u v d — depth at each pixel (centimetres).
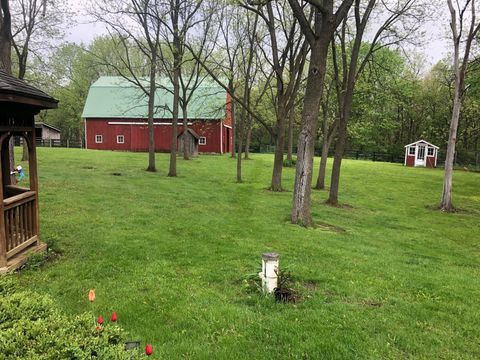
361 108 3500
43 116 5216
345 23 1603
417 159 3941
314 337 433
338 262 756
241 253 769
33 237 689
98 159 2766
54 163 2372
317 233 1027
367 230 1199
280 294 544
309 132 1102
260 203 1464
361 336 443
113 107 4294
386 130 5275
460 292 630
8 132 604
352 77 1542
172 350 395
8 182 771
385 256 862
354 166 3500
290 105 1789
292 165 3045
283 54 1722
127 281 588
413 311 530
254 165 2964
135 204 1266
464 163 4234
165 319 469
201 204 1364
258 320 470
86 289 549
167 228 962
